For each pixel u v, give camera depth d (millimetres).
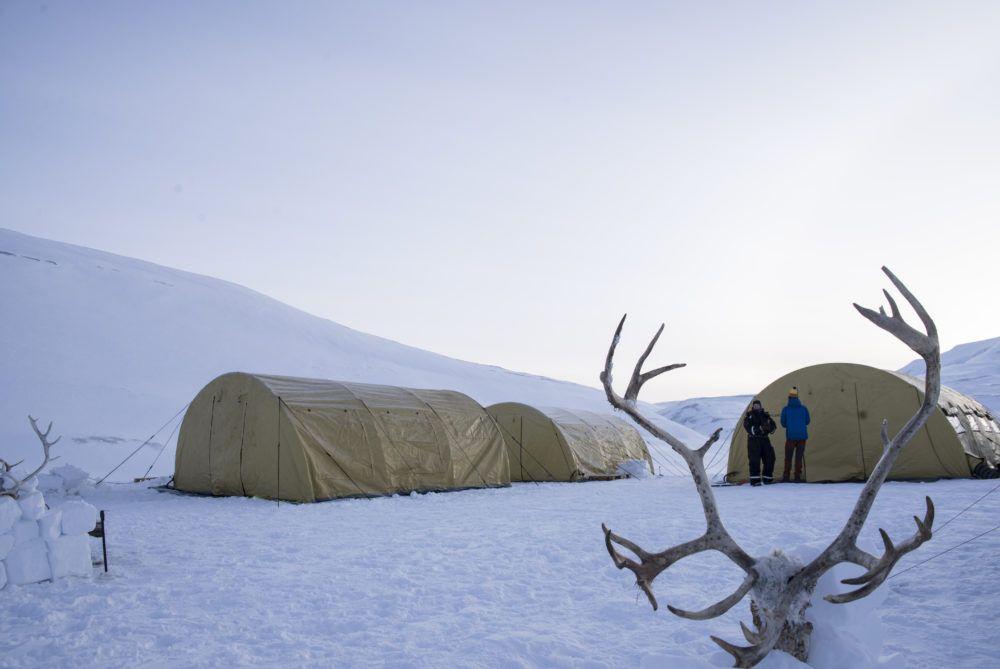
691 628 5504
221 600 6590
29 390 38438
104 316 58469
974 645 4887
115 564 8312
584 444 23078
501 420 23250
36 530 7309
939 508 10875
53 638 5480
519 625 5746
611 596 6652
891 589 6539
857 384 17406
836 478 17031
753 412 17188
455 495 16703
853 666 3543
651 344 3703
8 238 71125
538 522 11500
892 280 3361
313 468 15375
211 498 15938
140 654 5105
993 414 20031
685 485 19141
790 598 3600
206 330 64125
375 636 5473
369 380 66938
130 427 35969
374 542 9789
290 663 4863
